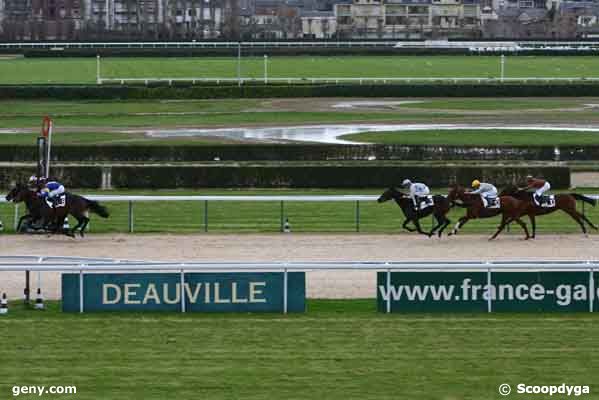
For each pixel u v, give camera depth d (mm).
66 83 187875
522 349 47469
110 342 48156
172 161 112312
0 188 97000
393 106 166750
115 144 118500
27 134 131875
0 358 46312
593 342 48312
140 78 198625
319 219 80812
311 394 42688
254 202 88500
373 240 72625
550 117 150750
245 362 45875
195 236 74062
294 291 52656
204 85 183000
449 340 48531
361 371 45000
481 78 195375
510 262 53656
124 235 74625
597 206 87312
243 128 139250
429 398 42438
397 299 52625
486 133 132250
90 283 52281
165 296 52375
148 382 43781
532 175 96562
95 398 42344
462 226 77312
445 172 96688
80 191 94688
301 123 144750
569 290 52562
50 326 50281
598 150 113625
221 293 52406
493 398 42562
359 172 96500
